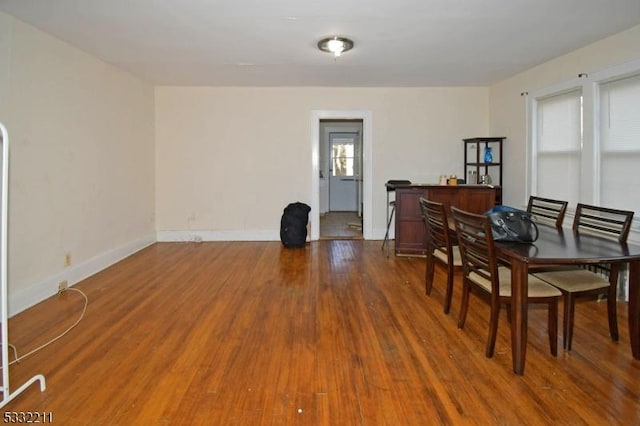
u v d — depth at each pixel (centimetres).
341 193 1041
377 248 590
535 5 310
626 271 353
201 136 634
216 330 302
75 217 420
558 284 268
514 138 565
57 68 389
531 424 193
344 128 995
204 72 530
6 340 207
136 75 549
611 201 395
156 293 386
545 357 258
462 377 236
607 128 399
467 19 338
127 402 212
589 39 395
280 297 376
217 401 213
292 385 228
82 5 306
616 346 272
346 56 453
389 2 303
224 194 643
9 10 316
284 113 636
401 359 257
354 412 204
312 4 306
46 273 374
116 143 507
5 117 324
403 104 640
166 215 641
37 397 216
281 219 607
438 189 523
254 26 353
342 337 290
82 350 269
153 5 307
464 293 298
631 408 205
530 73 520
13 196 333
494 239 265
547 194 499
